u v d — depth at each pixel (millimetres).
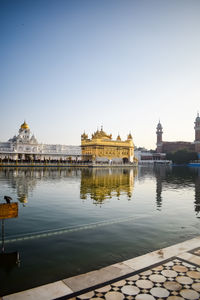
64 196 19031
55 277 6184
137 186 27219
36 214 12898
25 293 5281
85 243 8617
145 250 7953
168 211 13969
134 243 8609
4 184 26578
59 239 9031
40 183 28453
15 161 73062
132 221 11641
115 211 13758
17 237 9242
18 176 38188
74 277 5973
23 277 6191
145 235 9516
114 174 49438
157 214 13164
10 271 6516
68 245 8422
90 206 15148
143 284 5582
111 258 7320
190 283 5609
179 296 5105
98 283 5668
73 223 11180
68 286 5551
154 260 6875
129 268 6398
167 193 21547
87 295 5152
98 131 92688
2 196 18625
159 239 9047
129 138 103438
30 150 83062
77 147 97438
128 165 97188
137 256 7465
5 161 71562
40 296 5152
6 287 5703
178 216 12750
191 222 11539
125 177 41688
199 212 13789
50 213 13141
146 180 36406
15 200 17094
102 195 19781
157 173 58656
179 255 7199
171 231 10062
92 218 12102
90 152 94000
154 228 10492
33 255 7574
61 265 6871
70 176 41062
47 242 8719
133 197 19031
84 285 5582
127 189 24141
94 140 91250
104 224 11070
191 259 6914
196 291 5289
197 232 9945
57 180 32812
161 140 194625
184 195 20391
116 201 17062
